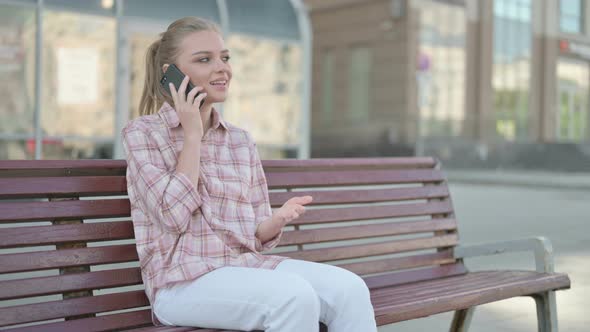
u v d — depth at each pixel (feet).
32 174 8.14
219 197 8.48
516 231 28.99
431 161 12.26
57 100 35.50
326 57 99.60
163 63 8.71
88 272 8.20
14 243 7.81
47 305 7.84
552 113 103.30
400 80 91.20
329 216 10.63
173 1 39.24
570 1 105.91
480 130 95.50
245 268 7.93
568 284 10.75
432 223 11.80
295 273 8.24
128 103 37.93
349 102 96.68
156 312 8.10
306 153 45.60
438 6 93.04
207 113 8.75
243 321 7.70
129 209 8.63
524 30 101.71
